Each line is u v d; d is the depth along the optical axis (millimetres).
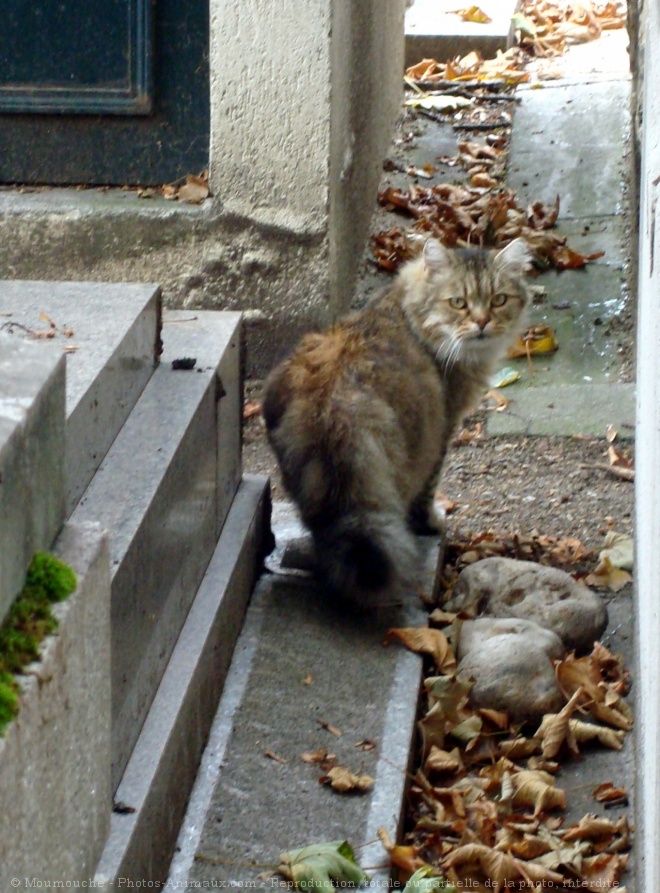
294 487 2904
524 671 2799
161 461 2621
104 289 2832
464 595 2943
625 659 2922
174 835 2549
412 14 5078
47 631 1983
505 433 3398
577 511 3211
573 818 2689
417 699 2768
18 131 3588
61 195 3570
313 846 2545
